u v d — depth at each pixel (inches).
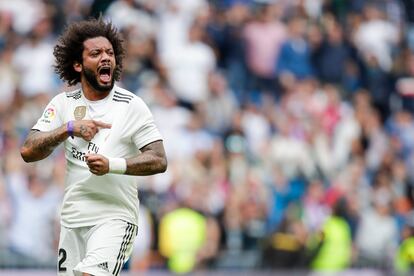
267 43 2202.3
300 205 1769.2
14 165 1736.0
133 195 845.8
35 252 1632.6
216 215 1748.3
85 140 820.0
